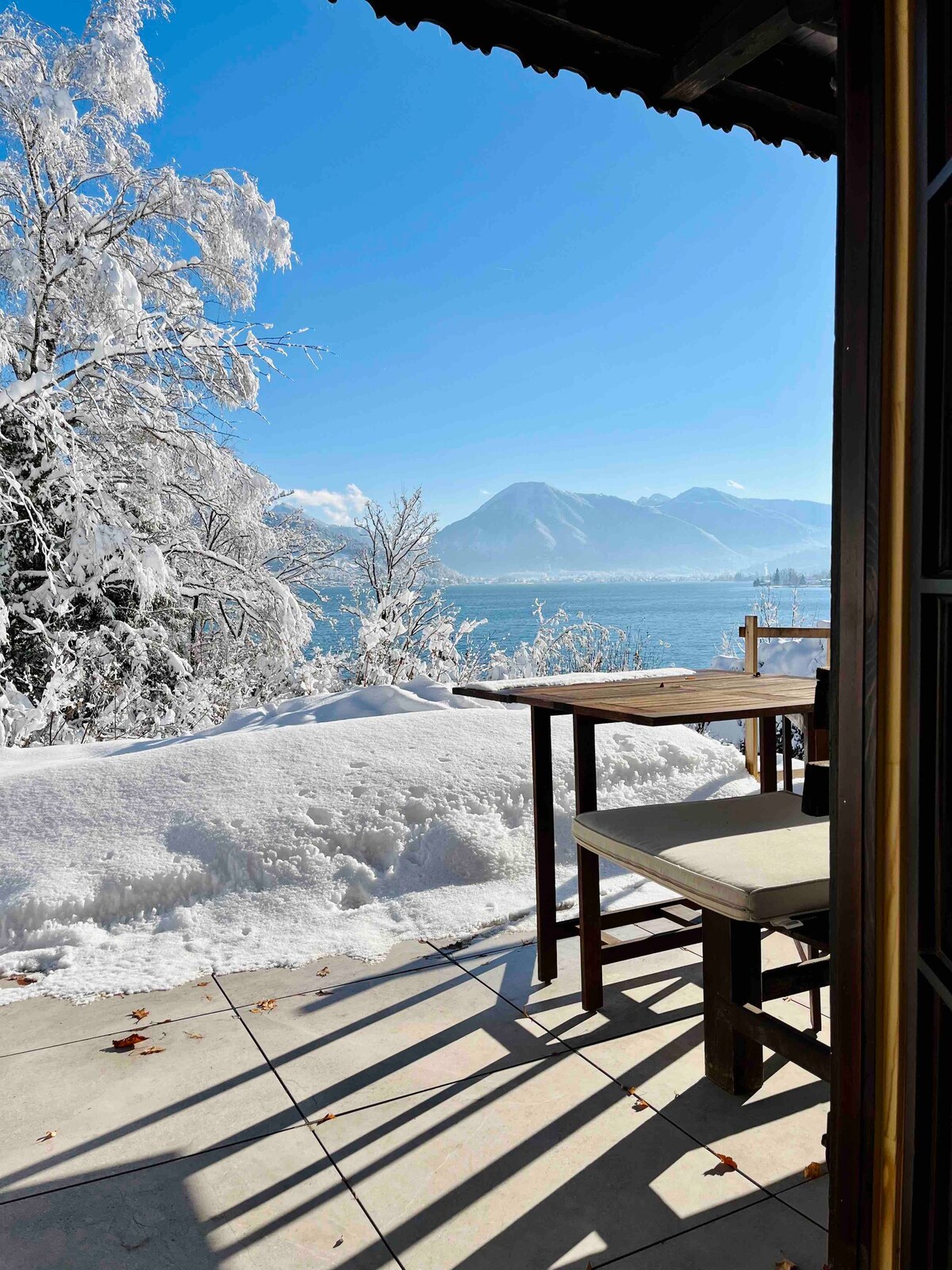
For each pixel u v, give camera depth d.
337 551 13.09
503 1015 2.51
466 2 2.25
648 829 2.31
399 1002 2.62
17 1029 2.52
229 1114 2.03
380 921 3.31
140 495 10.19
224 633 11.52
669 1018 2.47
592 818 2.46
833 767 1.35
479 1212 1.66
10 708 7.77
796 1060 1.81
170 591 9.79
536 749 2.73
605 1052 2.28
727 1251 1.54
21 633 8.55
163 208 10.34
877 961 1.25
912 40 1.13
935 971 1.04
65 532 9.10
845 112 1.26
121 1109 2.06
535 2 2.26
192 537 10.79
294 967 2.92
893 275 1.19
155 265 10.73
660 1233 1.59
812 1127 1.91
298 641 10.80
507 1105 2.03
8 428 8.88
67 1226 1.65
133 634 9.16
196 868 3.49
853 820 1.30
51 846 3.64
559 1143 1.87
